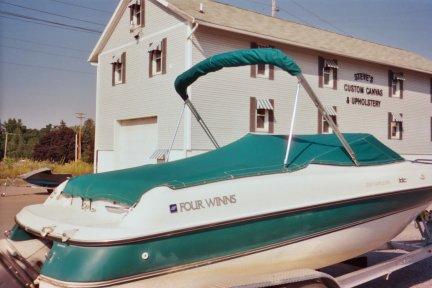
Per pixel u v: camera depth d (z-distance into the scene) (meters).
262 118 19.23
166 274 3.12
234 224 3.47
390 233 4.86
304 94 20.41
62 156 48.34
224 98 17.53
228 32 17.56
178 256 3.17
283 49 19.61
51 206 3.93
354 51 22.83
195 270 3.27
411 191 4.83
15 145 57.50
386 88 24.89
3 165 24.33
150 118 19.17
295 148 4.48
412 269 6.02
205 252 3.32
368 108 23.78
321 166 4.24
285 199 3.80
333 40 23.44
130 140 20.55
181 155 16.80
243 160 4.13
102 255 2.89
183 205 3.25
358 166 4.52
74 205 3.79
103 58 22.53
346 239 4.33
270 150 4.41
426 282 5.44
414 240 7.05
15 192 16.03
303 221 3.91
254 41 18.55
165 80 18.03
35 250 3.73
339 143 4.71
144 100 19.30
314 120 20.80
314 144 4.64
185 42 16.98
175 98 17.44
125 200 3.31
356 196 4.30
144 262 3.01
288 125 19.73
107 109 21.98
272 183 3.78
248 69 18.31
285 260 3.87
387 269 4.60
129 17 20.53
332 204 4.10
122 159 21.00
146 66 19.25
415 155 26.92
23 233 3.79
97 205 3.52
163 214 3.14
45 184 14.59
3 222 9.29
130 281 2.96
